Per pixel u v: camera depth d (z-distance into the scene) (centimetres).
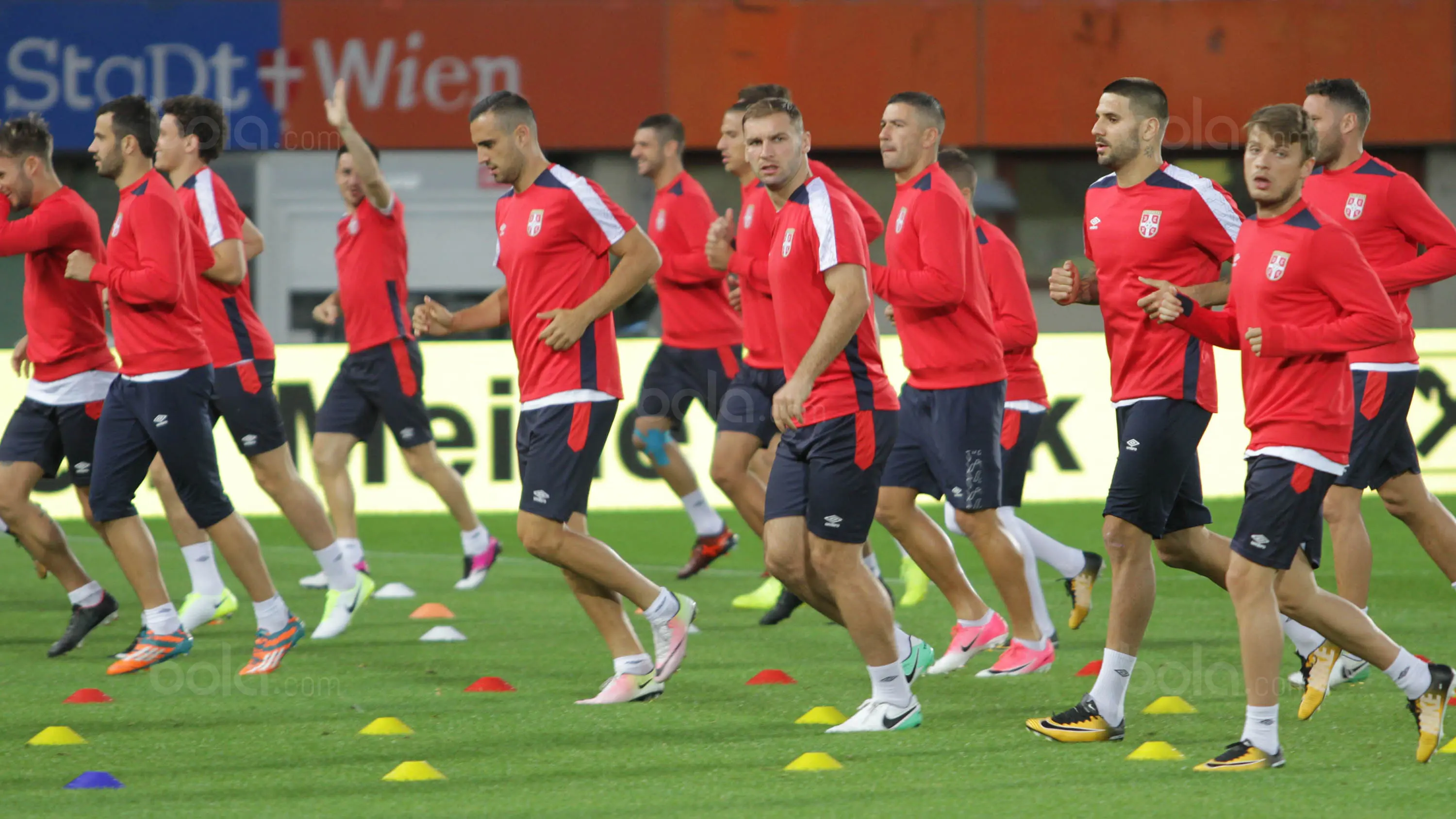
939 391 2214
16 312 4850
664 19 4969
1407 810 1480
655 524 4097
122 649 2500
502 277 4991
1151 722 1909
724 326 3139
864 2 5006
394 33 4869
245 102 4825
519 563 3547
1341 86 2283
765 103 1816
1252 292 1688
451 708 2027
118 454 2259
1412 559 3372
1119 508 1859
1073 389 4384
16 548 3738
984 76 5038
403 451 3136
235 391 2541
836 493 1795
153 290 2169
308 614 2838
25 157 2331
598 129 4981
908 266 2194
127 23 4759
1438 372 4362
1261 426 1680
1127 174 1978
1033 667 2236
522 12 4922
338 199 4881
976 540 2234
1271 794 1543
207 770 1691
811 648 2473
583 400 1981
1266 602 1656
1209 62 5034
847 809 1505
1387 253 2261
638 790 1594
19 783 1641
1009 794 1555
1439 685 1670
